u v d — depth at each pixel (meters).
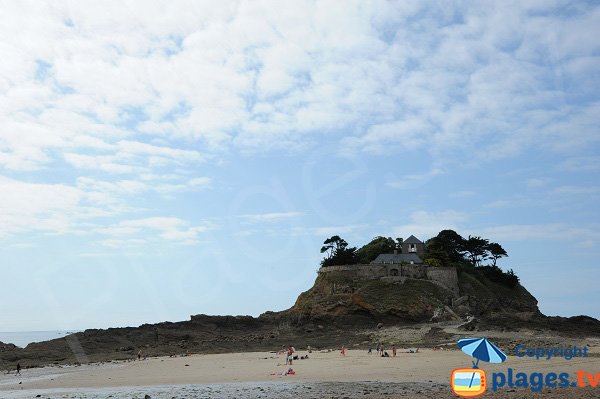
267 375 67.62
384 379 58.25
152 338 138.00
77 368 91.19
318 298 145.25
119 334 137.62
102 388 60.19
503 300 151.88
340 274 150.25
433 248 166.38
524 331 112.62
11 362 104.19
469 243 176.25
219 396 49.78
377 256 161.38
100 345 126.12
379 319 133.00
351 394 47.19
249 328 156.12
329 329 133.38
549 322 130.12
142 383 63.97
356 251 172.25
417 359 78.44
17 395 55.59
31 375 80.50
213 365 85.31
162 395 52.03
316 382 58.25
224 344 127.25
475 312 137.75
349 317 134.50
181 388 57.56
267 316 168.25
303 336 130.25
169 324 150.88
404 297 136.50
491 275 161.00
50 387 62.72
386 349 98.19
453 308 137.00
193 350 121.62
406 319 132.25
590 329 124.81
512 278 161.88
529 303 156.88
